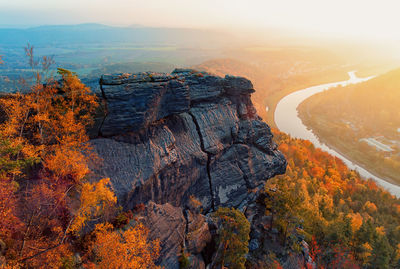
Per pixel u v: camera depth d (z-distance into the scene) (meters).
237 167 50.91
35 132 31.36
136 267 25.33
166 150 39.44
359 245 66.38
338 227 61.91
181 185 41.66
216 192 47.16
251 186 52.72
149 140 38.47
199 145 44.81
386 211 105.69
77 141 31.83
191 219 40.25
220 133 48.25
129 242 26.19
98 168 32.78
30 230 25.48
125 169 34.62
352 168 171.38
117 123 35.12
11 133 27.64
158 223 34.78
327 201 90.06
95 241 27.95
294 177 105.56
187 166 42.22
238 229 37.94
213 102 49.66
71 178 30.02
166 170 38.97
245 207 51.28
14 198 26.17
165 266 32.66
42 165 29.78
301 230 55.00
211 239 41.44
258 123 56.56
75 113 32.19
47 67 31.08
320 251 61.56
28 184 28.33
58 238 26.62
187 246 36.62
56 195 27.70
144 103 36.41
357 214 90.75
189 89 45.16
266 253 47.44
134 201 34.72
